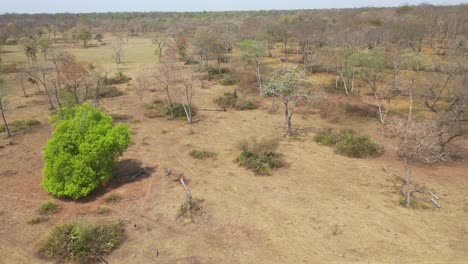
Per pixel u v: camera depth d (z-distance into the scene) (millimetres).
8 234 14750
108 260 13117
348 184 18703
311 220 15484
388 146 23516
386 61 42688
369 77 37312
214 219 15680
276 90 26031
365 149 22312
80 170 17156
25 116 31234
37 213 16219
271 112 31828
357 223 15172
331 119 29078
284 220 15531
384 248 13547
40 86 40875
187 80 38875
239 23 102312
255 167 20531
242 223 15352
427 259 12914
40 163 21750
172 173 20188
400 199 16844
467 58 38344
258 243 14000
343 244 13844
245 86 39906
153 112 31969
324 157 22219
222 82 42562
